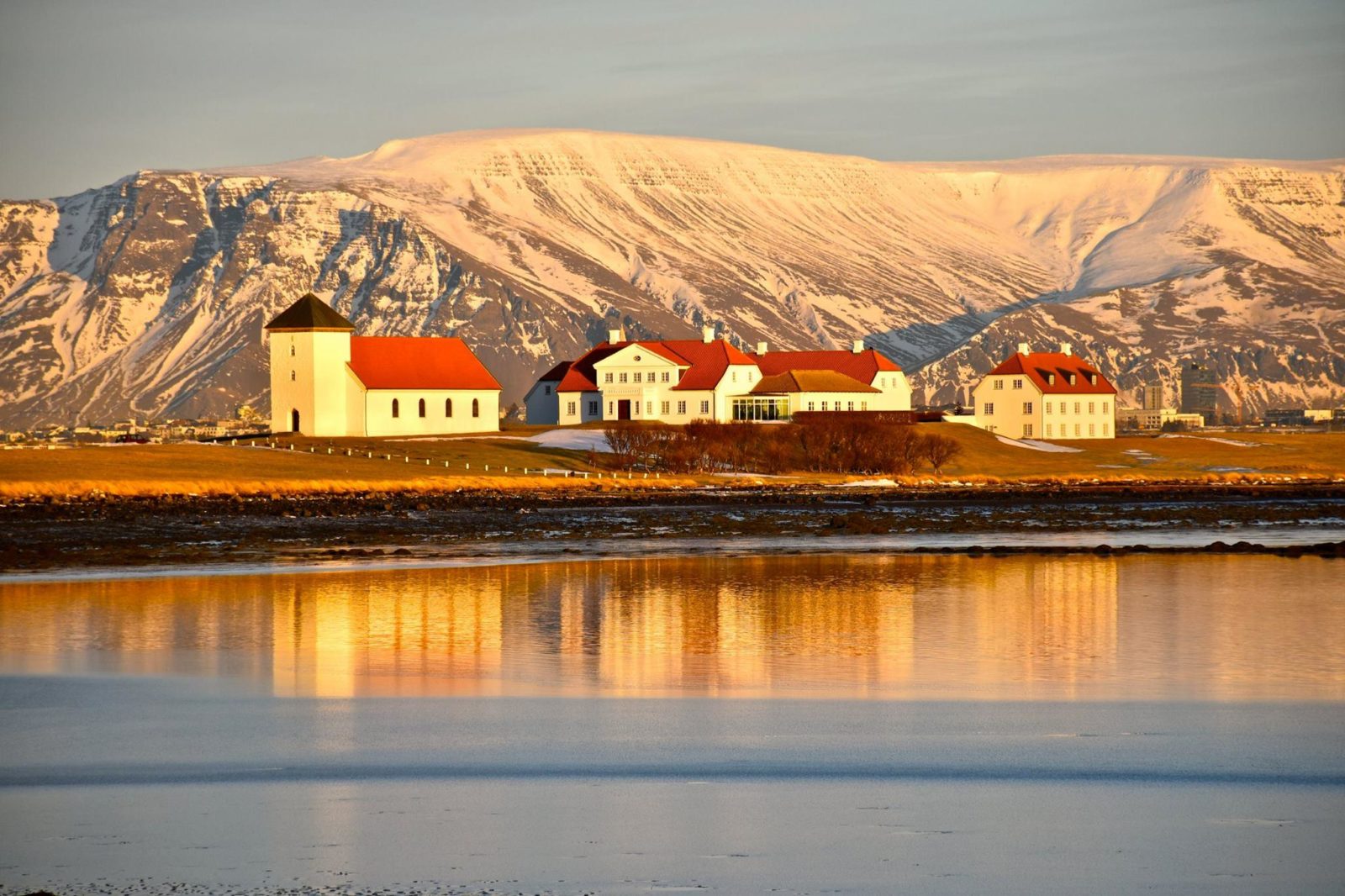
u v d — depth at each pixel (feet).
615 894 292.40
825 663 536.83
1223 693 479.82
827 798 354.74
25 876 301.02
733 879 300.61
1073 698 471.21
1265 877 301.02
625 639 594.24
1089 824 334.44
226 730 424.46
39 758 392.88
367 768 382.22
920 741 410.11
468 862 309.83
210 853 314.76
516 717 442.50
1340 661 538.06
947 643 583.17
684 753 397.19
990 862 309.42
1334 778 371.97
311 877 301.22
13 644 577.43
